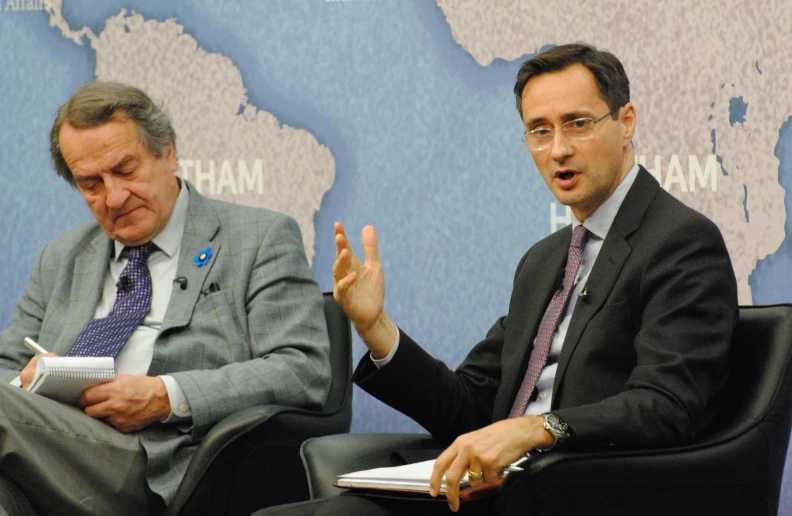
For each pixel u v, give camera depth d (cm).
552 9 905
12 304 938
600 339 552
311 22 928
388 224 917
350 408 730
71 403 670
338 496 518
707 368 514
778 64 880
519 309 636
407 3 920
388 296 913
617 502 478
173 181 770
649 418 487
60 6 945
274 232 757
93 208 749
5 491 609
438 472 471
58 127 754
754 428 514
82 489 642
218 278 743
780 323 544
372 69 923
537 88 592
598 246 599
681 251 548
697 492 493
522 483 461
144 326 738
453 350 909
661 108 890
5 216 941
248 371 690
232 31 934
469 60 915
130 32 940
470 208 911
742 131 883
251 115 930
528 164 907
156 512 672
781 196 877
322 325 739
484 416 626
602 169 583
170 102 936
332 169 923
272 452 643
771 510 523
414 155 917
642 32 894
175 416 675
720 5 886
